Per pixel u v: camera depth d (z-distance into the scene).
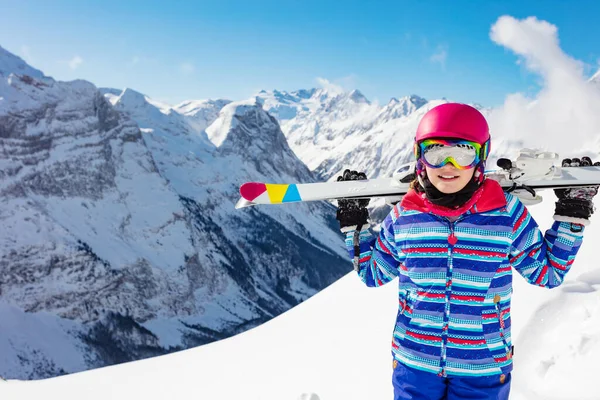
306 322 7.50
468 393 2.24
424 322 2.29
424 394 2.30
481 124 2.17
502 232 2.24
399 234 2.39
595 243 5.74
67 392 6.60
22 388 7.03
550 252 2.35
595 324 4.00
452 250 2.25
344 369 5.37
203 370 6.52
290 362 6.00
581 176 2.41
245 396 5.47
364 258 2.57
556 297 4.70
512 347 2.33
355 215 2.61
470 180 2.23
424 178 2.29
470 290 2.23
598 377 3.45
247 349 7.08
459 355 2.23
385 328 6.17
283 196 2.68
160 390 6.22
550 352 4.04
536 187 2.44
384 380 4.89
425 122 2.21
